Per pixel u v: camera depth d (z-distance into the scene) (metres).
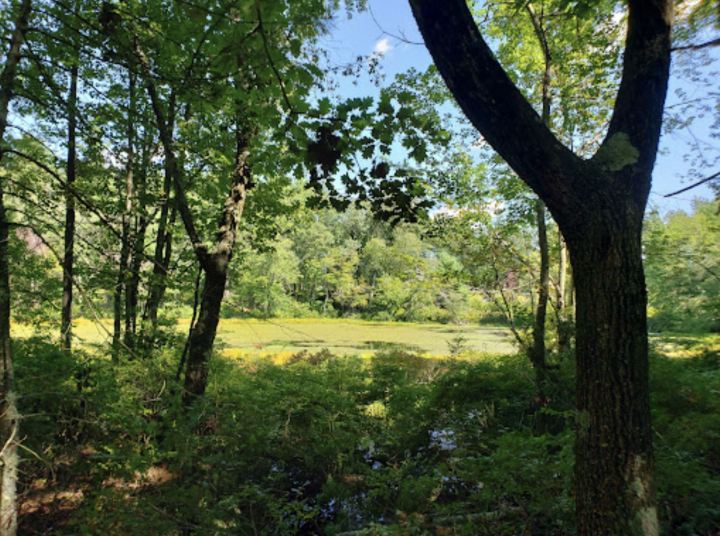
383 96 2.67
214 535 3.13
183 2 2.44
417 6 1.99
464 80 1.99
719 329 8.87
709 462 3.92
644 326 2.14
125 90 5.99
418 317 32.72
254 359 11.70
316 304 42.94
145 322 6.98
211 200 7.27
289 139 3.01
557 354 6.89
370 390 8.95
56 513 3.80
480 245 7.25
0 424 2.80
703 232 7.89
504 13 6.96
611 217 2.08
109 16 3.00
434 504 4.14
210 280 5.73
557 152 2.05
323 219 42.38
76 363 5.18
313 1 2.62
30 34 4.09
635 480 2.06
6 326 2.89
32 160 3.03
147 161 5.50
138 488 3.55
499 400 7.23
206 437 4.06
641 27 2.21
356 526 4.58
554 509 3.29
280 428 6.11
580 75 6.46
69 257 5.74
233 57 2.71
